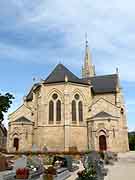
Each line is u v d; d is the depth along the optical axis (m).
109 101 71.25
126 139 70.56
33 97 72.38
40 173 26.50
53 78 69.81
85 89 68.88
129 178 24.36
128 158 50.16
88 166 23.78
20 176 22.81
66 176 26.77
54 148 63.19
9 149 64.94
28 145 66.19
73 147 60.22
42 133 65.12
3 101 61.28
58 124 64.31
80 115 66.62
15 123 67.25
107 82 77.88
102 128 62.72
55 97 66.50
